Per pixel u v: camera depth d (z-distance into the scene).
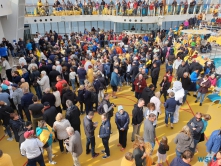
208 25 19.36
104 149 6.93
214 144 5.37
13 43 16.70
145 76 9.84
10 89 8.59
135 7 20.97
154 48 15.55
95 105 9.59
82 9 23.16
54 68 10.12
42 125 5.68
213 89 10.40
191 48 15.22
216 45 17.73
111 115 7.06
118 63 11.20
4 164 4.54
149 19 20.97
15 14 16.56
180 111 9.26
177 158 4.38
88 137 6.07
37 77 9.80
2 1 14.38
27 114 7.60
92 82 9.49
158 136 7.54
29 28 23.03
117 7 21.84
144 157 4.75
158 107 7.13
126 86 12.11
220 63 14.52
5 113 6.90
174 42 18.16
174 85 8.09
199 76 10.66
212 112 9.12
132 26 25.00
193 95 10.62
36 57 12.88
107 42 21.28
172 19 21.69
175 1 21.38
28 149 5.00
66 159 6.45
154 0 22.03
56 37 20.45
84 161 6.35
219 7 22.95
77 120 6.50
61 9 22.64
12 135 7.73
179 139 5.38
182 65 10.52
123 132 6.50
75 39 19.20
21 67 11.17
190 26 20.72
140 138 4.82
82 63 12.06
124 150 6.80
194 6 22.00
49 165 6.20
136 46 16.17
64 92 8.05
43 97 7.34
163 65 15.99
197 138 5.92
